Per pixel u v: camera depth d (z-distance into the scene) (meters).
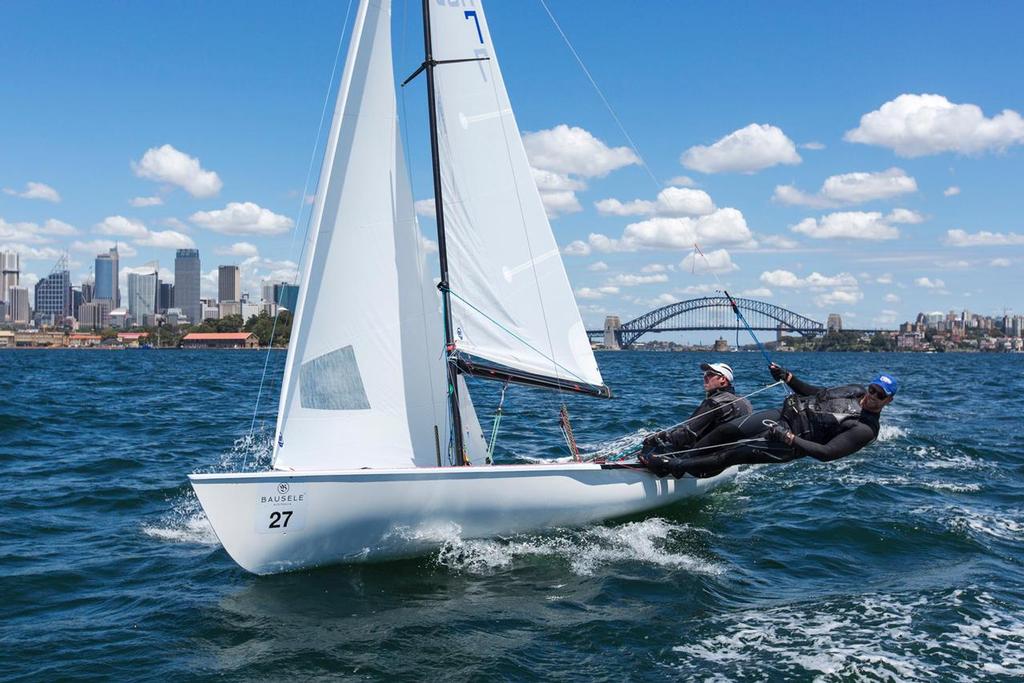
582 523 7.11
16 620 5.16
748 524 7.59
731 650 4.77
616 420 15.43
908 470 10.48
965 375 43.50
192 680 4.34
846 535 7.21
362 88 6.36
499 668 4.50
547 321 7.29
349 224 6.37
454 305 6.89
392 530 6.20
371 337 6.47
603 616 5.29
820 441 6.45
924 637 4.93
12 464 10.42
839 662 4.58
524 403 19.34
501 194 7.05
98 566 6.25
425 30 6.75
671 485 7.76
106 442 12.59
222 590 5.73
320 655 4.67
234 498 5.73
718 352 145.25
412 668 4.50
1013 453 12.04
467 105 6.90
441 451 6.86
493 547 6.62
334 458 6.35
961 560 6.53
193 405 19.64
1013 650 4.74
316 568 6.12
